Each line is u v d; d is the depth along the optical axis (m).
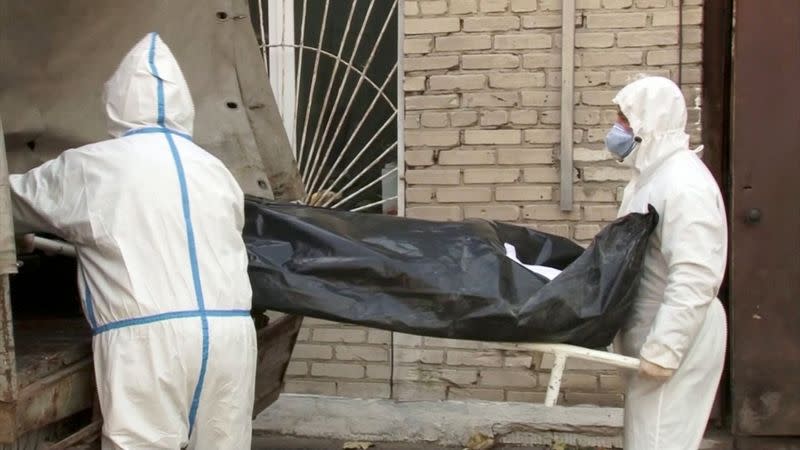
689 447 3.06
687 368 3.05
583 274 2.93
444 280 2.94
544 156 4.77
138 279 2.59
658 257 3.08
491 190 4.82
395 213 5.10
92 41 3.45
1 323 2.25
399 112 4.95
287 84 5.15
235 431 2.75
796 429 4.65
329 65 5.13
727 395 4.83
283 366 3.96
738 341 4.65
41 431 2.54
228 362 2.69
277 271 3.02
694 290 2.90
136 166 2.69
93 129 3.30
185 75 3.69
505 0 4.74
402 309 2.95
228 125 3.70
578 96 4.71
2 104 3.16
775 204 4.59
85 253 2.67
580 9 4.67
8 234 2.28
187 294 2.64
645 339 3.08
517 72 4.76
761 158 4.58
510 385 4.86
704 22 4.70
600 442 4.73
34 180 2.73
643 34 4.63
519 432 4.78
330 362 5.02
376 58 5.09
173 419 2.60
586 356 2.90
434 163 4.86
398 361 4.95
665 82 3.14
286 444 4.86
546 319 2.88
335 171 5.15
